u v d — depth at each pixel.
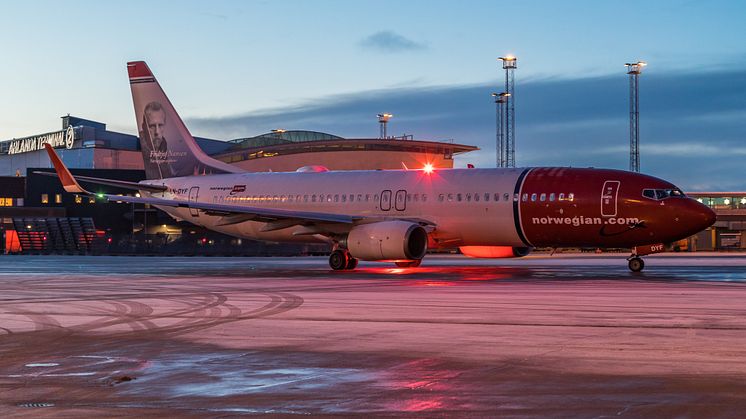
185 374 11.38
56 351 13.59
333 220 36.31
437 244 37.19
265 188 42.22
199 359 12.62
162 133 46.50
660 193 32.50
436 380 10.77
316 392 10.09
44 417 8.91
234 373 11.41
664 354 12.73
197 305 21.30
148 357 12.86
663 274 33.78
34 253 77.38
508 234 35.06
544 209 33.94
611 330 15.59
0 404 9.57
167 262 52.06
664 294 23.39
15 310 20.38
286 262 50.91
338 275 34.50
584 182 33.50
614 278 31.08
